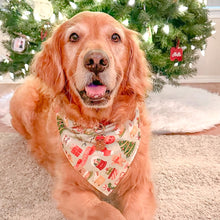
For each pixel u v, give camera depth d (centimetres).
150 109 346
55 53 178
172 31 313
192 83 526
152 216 162
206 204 176
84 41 161
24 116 254
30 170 219
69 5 309
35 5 282
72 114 180
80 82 156
